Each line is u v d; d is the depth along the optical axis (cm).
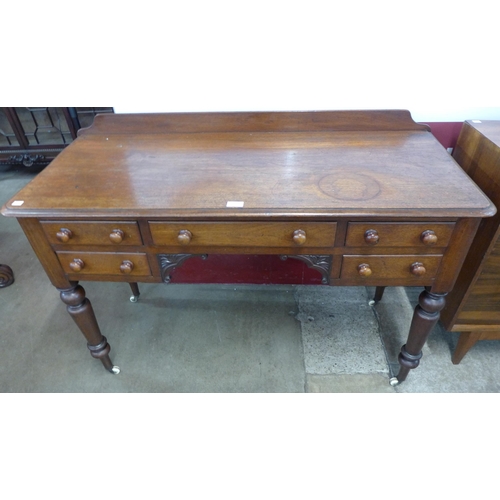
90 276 112
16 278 193
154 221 97
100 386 142
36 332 164
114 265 108
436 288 106
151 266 107
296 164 112
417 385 138
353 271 104
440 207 91
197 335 161
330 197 96
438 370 143
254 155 118
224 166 112
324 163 112
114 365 149
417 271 99
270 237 98
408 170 107
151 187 103
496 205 110
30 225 101
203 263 175
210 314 170
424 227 94
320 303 173
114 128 134
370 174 106
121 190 102
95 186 105
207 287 184
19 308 176
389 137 126
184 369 148
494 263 115
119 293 183
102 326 166
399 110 127
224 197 98
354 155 116
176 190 101
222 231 98
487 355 148
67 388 142
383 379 142
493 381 139
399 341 155
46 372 148
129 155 120
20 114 216
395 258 101
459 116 141
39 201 99
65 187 104
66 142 226
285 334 160
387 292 177
